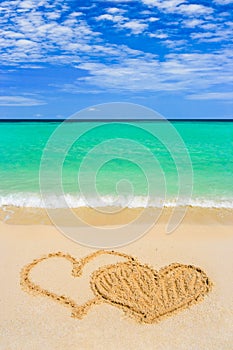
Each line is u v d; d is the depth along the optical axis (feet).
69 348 12.59
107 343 12.83
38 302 14.96
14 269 17.42
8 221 23.67
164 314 14.28
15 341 12.83
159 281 16.42
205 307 14.69
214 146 50.60
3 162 39.81
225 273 17.17
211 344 12.82
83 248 19.63
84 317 14.10
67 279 16.58
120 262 18.10
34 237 21.12
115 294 15.47
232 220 24.04
